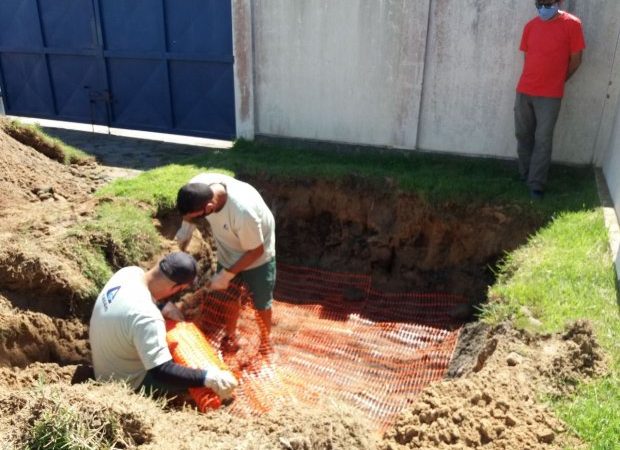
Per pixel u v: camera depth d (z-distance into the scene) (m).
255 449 2.45
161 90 8.34
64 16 8.55
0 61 9.43
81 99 9.03
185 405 3.23
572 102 6.07
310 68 7.02
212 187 3.65
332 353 4.75
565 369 3.08
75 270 4.14
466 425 2.69
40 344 3.68
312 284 6.09
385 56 6.61
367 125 7.00
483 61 6.23
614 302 3.75
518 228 5.43
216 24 7.62
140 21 8.08
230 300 4.69
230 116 8.03
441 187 5.83
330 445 2.54
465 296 5.66
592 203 5.31
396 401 3.97
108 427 2.51
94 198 5.39
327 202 6.34
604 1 5.65
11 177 5.57
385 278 6.09
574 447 2.55
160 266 3.29
